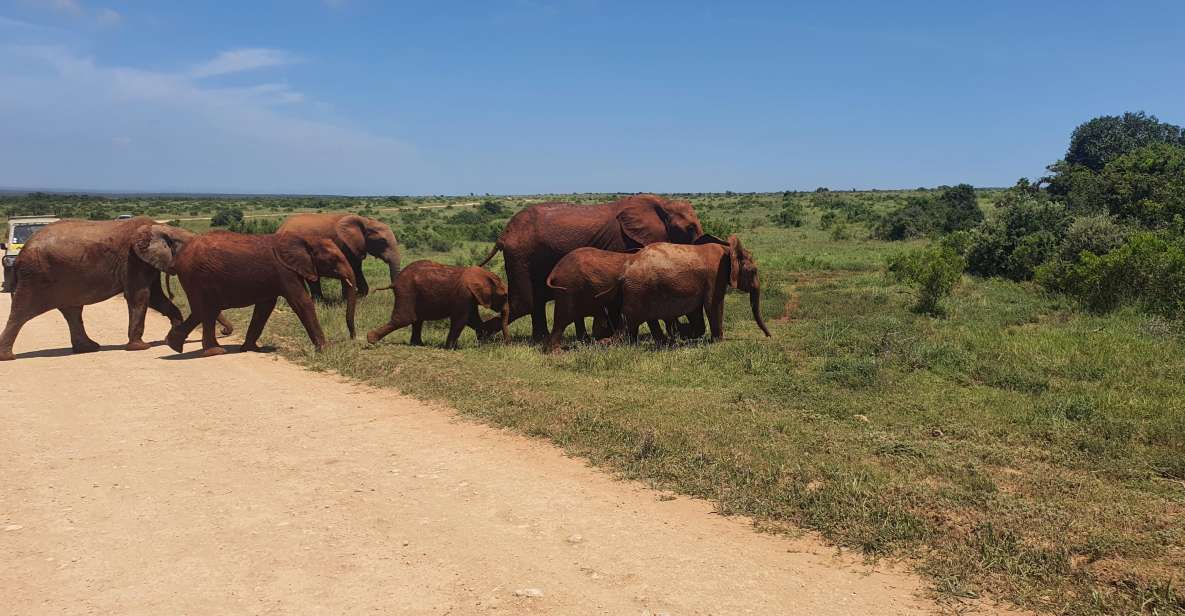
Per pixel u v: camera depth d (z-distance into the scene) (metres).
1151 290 14.30
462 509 5.99
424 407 9.25
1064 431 7.26
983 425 7.55
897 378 9.50
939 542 5.06
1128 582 4.43
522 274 13.59
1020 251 20.80
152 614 4.38
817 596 4.49
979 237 22.34
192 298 13.03
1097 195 25.19
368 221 21.05
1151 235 15.43
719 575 4.79
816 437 7.23
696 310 12.72
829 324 13.25
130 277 13.76
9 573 4.93
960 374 9.63
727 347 11.52
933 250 20.95
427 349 12.38
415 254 36.22
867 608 4.34
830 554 5.07
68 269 13.17
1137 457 6.56
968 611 4.28
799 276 22.55
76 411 9.30
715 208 76.69
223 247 12.80
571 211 13.69
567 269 12.33
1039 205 22.48
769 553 5.11
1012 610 4.28
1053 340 11.30
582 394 8.97
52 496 6.36
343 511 5.98
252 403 9.61
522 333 14.72
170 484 6.65
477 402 9.07
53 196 133.38
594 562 5.00
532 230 13.49
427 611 4.39
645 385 9.62
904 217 39.00
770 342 11.90
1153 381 8.91
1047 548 4.85
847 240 38.31
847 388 9.20
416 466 7.06
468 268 13.16
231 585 4.74
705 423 7.72
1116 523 5.22
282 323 16.19
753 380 9.87
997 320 13.82
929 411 8.08
